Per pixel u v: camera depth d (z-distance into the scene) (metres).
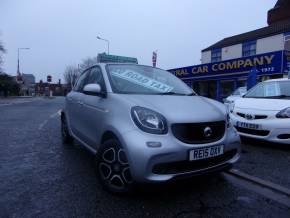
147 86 4.12
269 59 17.52
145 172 2.93
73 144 6.16
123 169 3.26
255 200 3.31
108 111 3.54
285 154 5.34
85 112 4.36
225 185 3.76
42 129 8.36
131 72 4.37
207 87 23.09
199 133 3.18
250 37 27.64
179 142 3.03
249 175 4.11
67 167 4.45
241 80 19.66
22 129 8.35
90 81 4.68
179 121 3.09
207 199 3.31
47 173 4.15
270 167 4.52
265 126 5.63
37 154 5.25
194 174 3.16
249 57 18.95
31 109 17.38
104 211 2.97
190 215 2.92
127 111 3.26
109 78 4.03
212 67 22.14
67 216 2.87
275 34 24.75
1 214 2.89
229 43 29.73
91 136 4.10
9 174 4.10
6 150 5.57
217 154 3.29
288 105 5.66
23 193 3.41
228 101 11.08
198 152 3.11
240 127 6.07
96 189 3.54
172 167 3.05
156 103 3.37
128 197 3.31
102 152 3.48
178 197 3.34
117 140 3.32
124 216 2.88
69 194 3.39
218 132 3.37
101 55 18.78
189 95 4.21
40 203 3.14
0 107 19.56
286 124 5.45
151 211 2.99
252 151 5.57
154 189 3.55
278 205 3.19
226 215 2.93
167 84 4.41
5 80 50.41
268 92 6.77
